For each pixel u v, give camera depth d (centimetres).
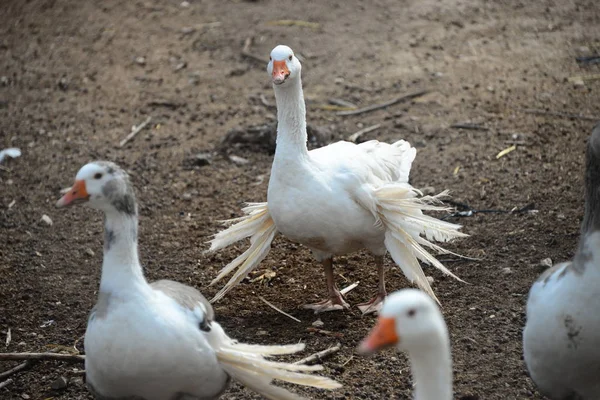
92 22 1642
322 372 701
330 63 1421
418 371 487
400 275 868
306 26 1569
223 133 1211
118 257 573
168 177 1102
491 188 1012
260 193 1048
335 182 745
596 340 523
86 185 572
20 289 871
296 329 779
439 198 994
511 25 1523
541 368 561
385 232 768
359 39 1504
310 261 907
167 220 1004
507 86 1292
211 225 985
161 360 557
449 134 1159
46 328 803
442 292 816
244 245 945
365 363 714
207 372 580
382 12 1617
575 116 1179
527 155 1082
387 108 1252
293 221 748
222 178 1094
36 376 727
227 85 1365
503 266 848
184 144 1188
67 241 968
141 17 1655
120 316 559
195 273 891
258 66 1427
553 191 990
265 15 1630
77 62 1478
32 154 1182
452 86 1306
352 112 1246
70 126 1259
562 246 872
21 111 1314
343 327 778
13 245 961
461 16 1577
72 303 845
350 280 866
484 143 1126
